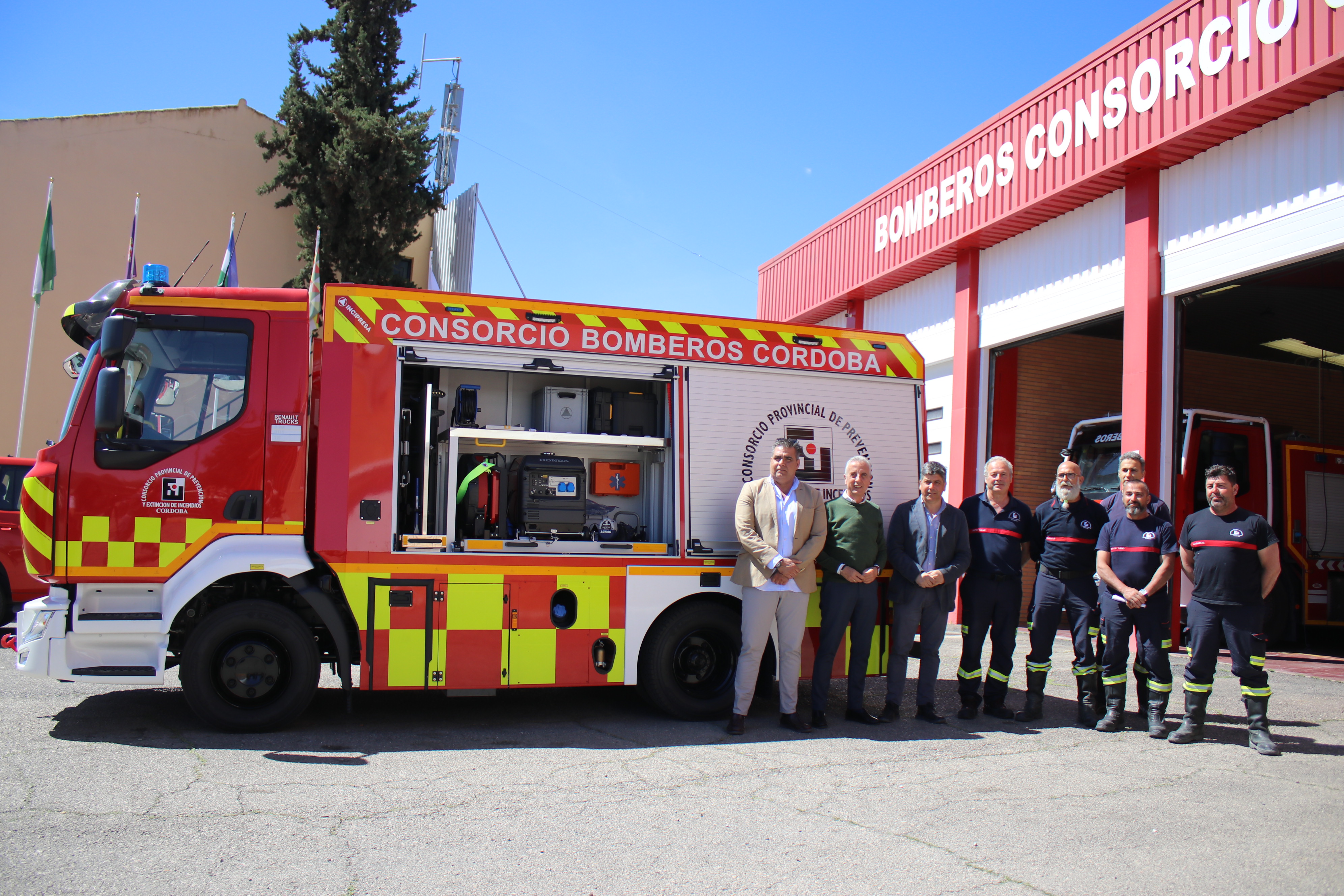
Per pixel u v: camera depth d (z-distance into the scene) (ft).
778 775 16.02
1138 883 11.39
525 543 19.27
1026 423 41.37
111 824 12.41
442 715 20.49
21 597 29.12
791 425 21.49
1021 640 36.35
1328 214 26.09
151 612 17.43
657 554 20.08
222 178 60.54
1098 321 34.58
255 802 13.61
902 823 13.50
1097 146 32.12
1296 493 36.19
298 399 18.28
